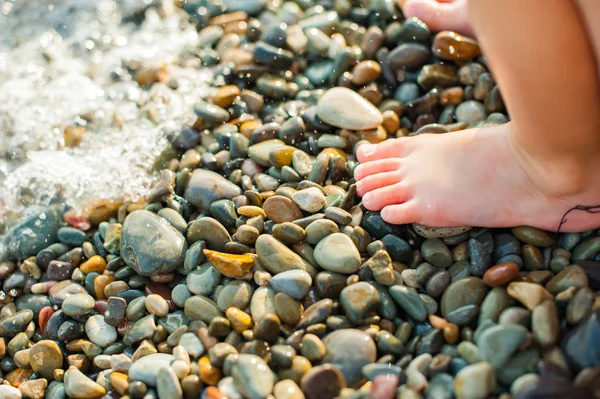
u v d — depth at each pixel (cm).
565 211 59
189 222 64
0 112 73
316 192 63
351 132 67
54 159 70
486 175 60
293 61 72
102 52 76
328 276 59
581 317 55
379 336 57
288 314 58
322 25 73
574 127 54
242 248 62
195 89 72
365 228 62
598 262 58
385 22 73
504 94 55
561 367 53
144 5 79
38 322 63
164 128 71
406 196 62
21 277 65
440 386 55
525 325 56
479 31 54
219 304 60
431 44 70
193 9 78
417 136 64
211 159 67
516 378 54
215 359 57
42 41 78
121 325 61
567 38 52
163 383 57
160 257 62
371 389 55
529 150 56
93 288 63
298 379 56
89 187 68
